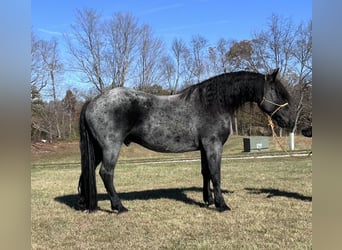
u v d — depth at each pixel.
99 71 38.62
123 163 19.03
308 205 6.72
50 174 13.75
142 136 6.44
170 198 7.73
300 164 13.27
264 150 24.48
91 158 6.43
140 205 7.05
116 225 5.76
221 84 6.47
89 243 4.97
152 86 39.62
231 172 11.63
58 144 31.89
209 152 6.43
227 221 5.80
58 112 38.88
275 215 6.07
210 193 6.96
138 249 4.69
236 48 42.62
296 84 36.25
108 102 6.26
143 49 38.97
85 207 6.70
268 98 6.56
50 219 6.16
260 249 4.52
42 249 4.75
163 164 16.62
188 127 6.43
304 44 36.75
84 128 6.42
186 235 5.18
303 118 33.00
